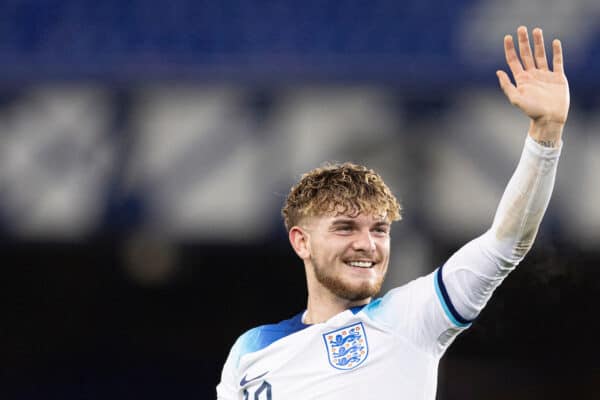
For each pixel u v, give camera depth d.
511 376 53.06
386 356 15.50
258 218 42.25
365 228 16.08
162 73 42.97
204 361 58.78
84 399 58.03
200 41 44.12
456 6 43.84
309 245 16.44
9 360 57.88
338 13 44.47
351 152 41.59
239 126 42.59
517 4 43.28
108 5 45.00
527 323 48.12
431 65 41.56
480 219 40.84
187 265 56.75
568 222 40.41
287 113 42.28
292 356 16.02
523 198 14.93
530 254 39.34
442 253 42.62
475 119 41.28
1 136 43.31
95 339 58.38
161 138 42.88
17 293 57.38
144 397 58.19
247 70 42.59
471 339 52.09
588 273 40.62
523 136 40.88
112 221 42.78
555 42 15.30
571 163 40.75
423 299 15.53
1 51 43.94
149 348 58.69
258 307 58.59
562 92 15.03
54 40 44.25
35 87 43.38
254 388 16.27
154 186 42.75
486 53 42.97
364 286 15.99
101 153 43.06
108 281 56.97
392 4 44.41
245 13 44.69
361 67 41.91
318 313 16.45
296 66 42.22
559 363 52.31
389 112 41.62
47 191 43.12
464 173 41.09
